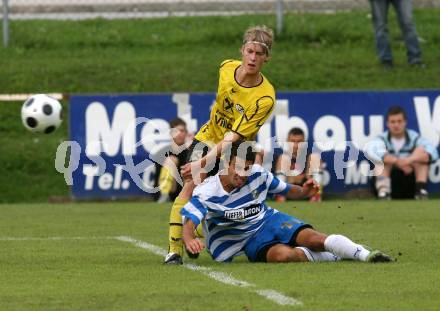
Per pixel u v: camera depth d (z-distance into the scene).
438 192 50.47
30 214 43.44
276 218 26.16
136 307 19.38
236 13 73.06
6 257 27.81
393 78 62.22
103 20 72.56
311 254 25.78
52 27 71.19
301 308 19.09
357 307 19.19
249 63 25.33
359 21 70.81
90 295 20.81
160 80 62.72
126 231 35.84
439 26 70.19
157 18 73.00
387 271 23.89
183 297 20.45
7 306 19.58
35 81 62.44
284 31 68.44
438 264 25.22
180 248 26.11
